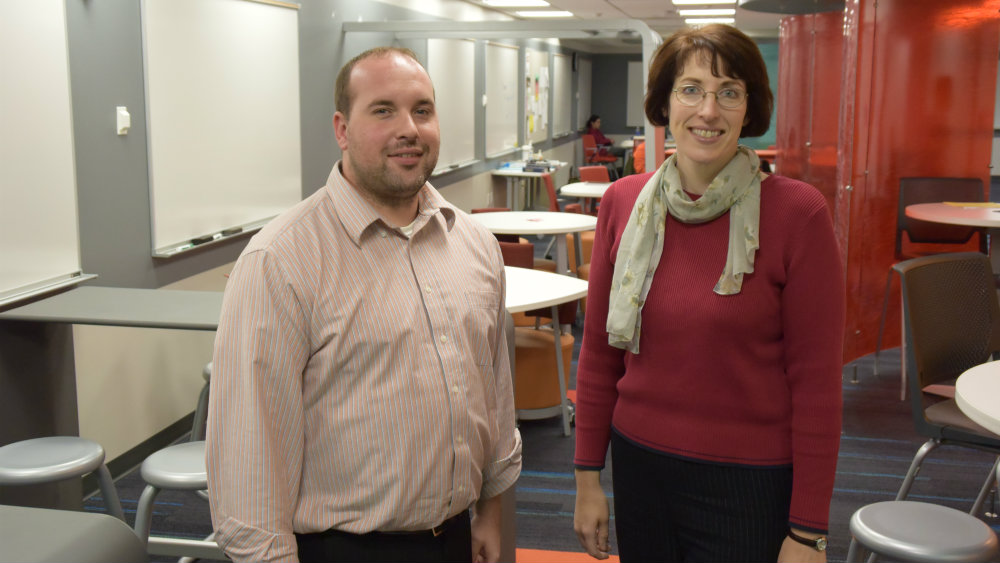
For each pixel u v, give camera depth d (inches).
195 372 170.6
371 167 52.3
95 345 140.0
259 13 187.8
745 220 57.1
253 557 48.1
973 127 208.8
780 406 58.7
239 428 48.9
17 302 118.0
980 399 75.9
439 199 57.9
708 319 57.9
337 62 236.1
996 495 132.8
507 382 64.6
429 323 53.9
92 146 135.6
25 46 117.9
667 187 59.8
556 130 577.3
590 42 605.6
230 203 178.4
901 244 210.1
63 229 127.4
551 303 137.9
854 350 190.4
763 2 262.4
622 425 64.0
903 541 72.5
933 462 148.4
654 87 60.9
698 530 60.6
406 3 293.7
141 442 154.0
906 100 201.2
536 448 155.6
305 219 52.3
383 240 53.9
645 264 60.5
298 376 50.6
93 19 134.4
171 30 154.6
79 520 40.9
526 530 122.4
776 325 58.1
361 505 52.3
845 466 145.9
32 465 91.1
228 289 51.3
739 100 57.7
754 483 58.8
